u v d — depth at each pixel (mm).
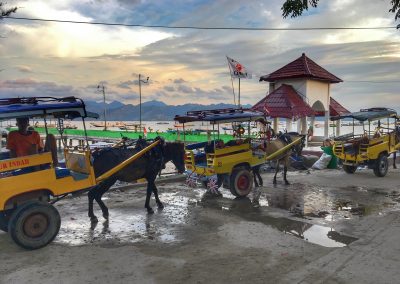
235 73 20250
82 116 7645
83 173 7820
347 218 8742
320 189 12250
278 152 12391
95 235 7543
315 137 24875
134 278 5527
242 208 9742
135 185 12477
